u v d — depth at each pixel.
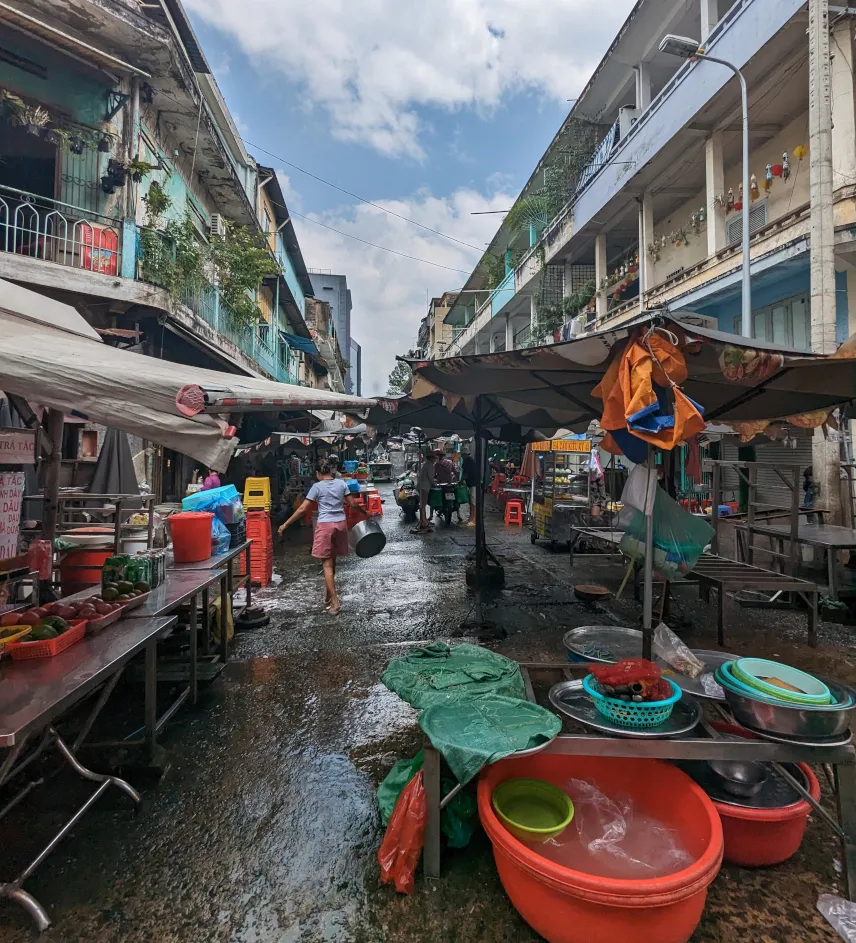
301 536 11.35
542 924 1.76
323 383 41.56
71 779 2.76
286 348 21.64
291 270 21.70
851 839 2.03
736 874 2.14
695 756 2.06
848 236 7.42
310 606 6.06
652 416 2.48
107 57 8.06
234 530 5.12
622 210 13.70
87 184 8.34
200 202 12.59
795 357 2.89
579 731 2.48
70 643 2.44
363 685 3.95
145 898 2.02
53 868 2.16
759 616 5.66
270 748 3.09
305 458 20.47
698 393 4.53
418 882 2.09
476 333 26.77
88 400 2.52
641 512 2.98
